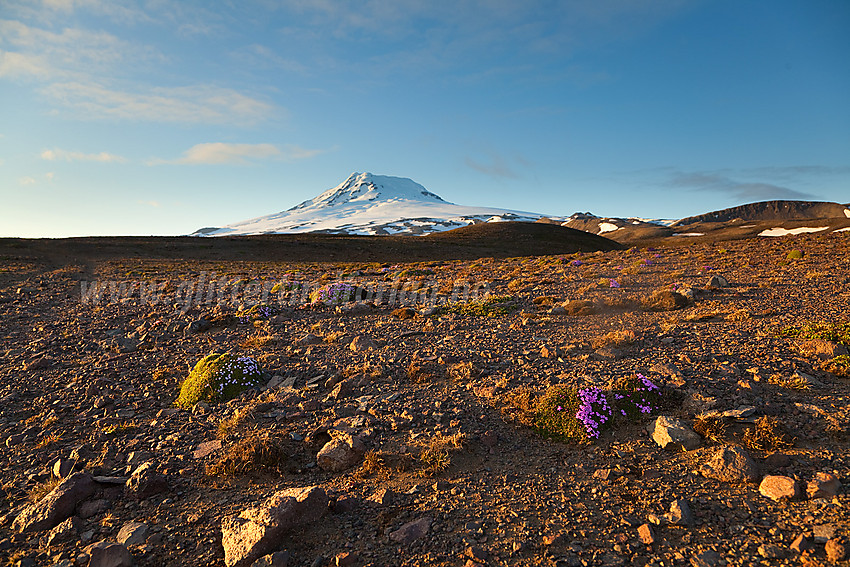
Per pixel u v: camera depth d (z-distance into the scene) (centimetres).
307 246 9081
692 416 702
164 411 900
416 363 1048
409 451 679
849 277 1708
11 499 623
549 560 448
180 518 557
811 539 438
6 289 3003
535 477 598
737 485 541
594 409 717
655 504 523
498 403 801
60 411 916
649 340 1111
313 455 697
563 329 1330
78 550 505
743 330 1106
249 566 463
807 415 667
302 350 1273
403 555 471
